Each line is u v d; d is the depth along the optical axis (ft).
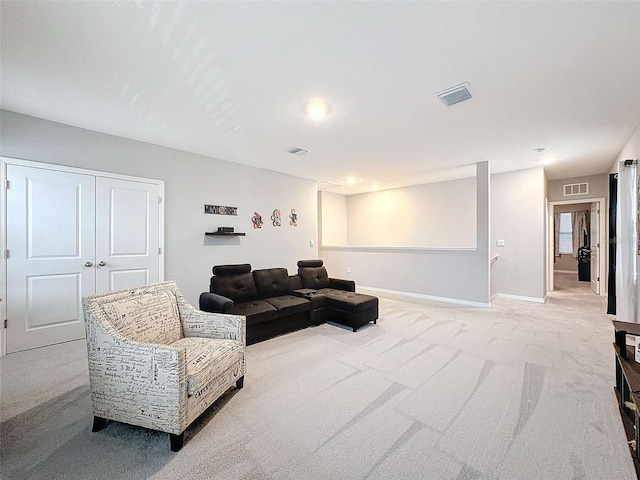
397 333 11.47
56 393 7.02
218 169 14.70
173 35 5.90
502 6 5.13
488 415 6.10
